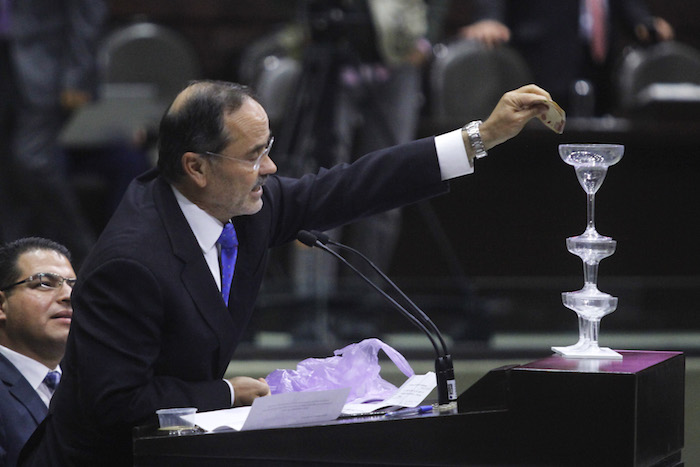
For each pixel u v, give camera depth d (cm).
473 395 639
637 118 1928
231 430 648
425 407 700
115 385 704
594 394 609
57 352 916
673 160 1927
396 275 1892
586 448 610
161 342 737
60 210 1864
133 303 717
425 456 634
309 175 857
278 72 1805
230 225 774
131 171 1966
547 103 793
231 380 750
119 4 2717
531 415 620
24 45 1831
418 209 1881
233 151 740
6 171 1889
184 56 2153
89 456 738
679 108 1906
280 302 1544
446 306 1583
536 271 1909
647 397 624
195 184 750
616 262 1944
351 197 831
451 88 1922
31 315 897
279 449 638
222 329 748
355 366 771
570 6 1959
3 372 899
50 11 1838
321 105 1573
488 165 1892
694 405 1331
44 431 777
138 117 1967
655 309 1611
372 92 1612
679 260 1950
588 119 1917
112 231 745
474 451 629
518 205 1902
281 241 843
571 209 1908
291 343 1533
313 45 1588
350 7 1580
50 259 915
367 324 1554
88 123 1938
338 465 639
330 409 661
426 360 1492
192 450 635
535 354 1520
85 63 1866
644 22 2022
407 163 826
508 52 1955
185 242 744
